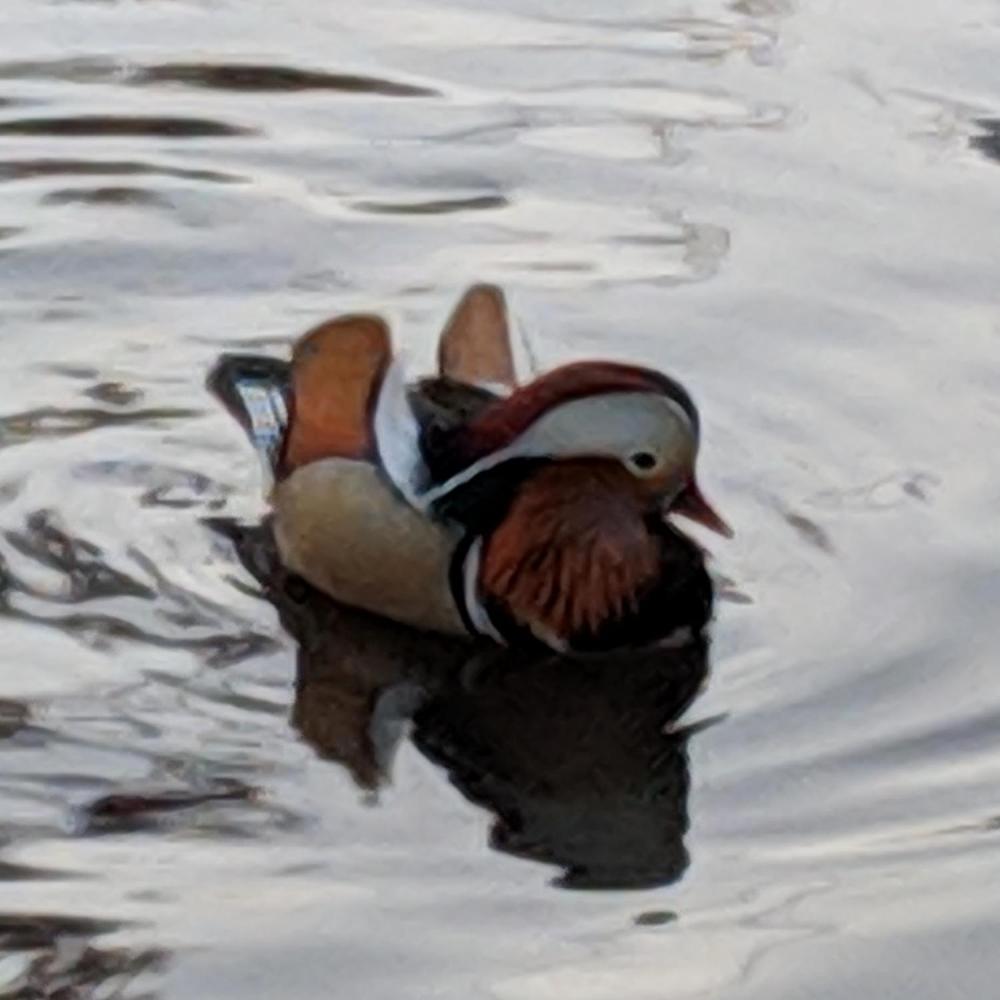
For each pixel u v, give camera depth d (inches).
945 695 200.2
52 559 216.4
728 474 232.1
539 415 207.3
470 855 180.7
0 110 303.4
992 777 189.9
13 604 209.9
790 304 263.9
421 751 193.3
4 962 168.4
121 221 277.1
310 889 176.4
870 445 237.9
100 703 197.3
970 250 275.7
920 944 173.0
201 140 297.1
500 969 169.2
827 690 201.0
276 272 268.8
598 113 308.0
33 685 199.5
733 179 291.6
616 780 189.9
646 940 172.6
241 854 180.1
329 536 209.6
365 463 209.3
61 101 306.5
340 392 210.4
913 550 219.8
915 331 258.8
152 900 174.7
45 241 272.4
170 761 190.9
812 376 249.9
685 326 259.3
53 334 254.7
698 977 169.5
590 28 332.5
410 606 208.8
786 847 182.5
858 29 333.1
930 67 322.0
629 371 209.0
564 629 207.2
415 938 171.9
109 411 240.8
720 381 249.0
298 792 187.5
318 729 195.2
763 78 318.3
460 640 208.7
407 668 204.5
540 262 272.7
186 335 255.6
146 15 332.2
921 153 298.8
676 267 271.7
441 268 270.7
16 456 232.2
